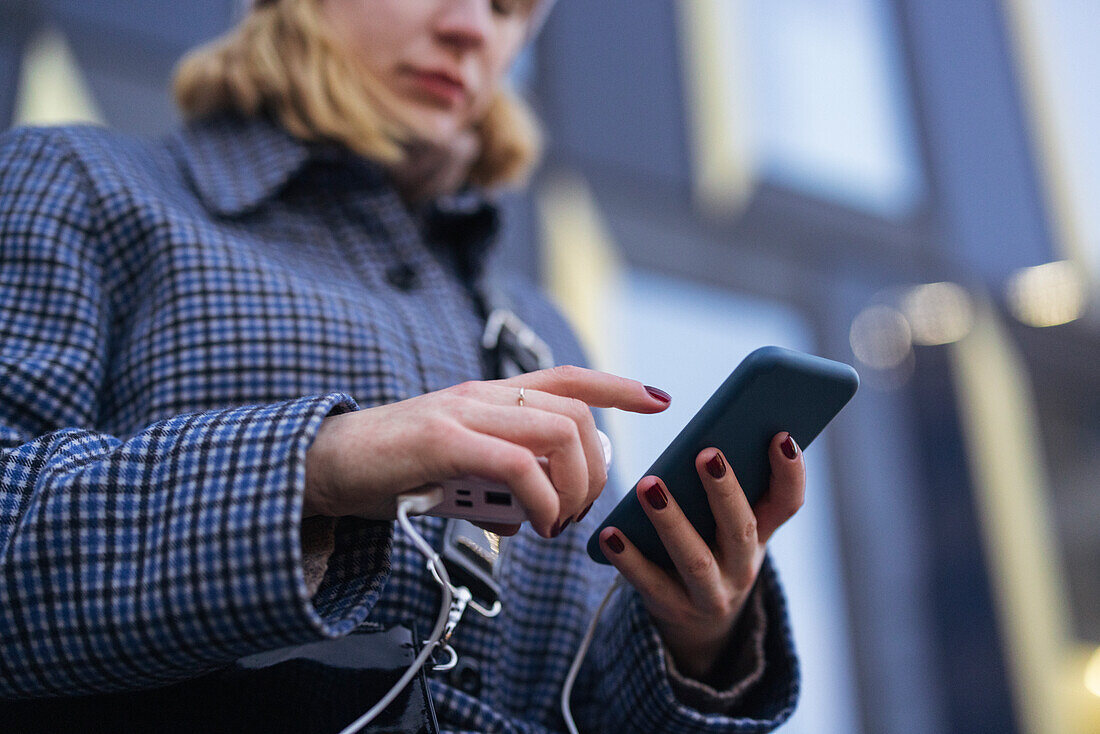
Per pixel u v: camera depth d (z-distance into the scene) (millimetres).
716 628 661
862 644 3873
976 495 4320
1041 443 4570
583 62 4211
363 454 469
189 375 664
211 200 793
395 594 648
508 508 490
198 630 439
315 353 703
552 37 4156
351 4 930
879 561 4066
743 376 551
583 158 4043
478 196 1048
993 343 4688
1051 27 5477
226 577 436
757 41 4664
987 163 5117
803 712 3658
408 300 844
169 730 552
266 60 905
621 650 699
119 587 449
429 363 778
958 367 4547
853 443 4238
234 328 687
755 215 4406
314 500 485
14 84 2873
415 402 494
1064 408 4738
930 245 4805
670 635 690
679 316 4016
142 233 720
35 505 468
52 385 624
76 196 717
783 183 4539
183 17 3268
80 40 3031
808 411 586
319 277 781
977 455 4406
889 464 4273
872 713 3789
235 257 729
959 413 4477
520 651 749
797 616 3812
